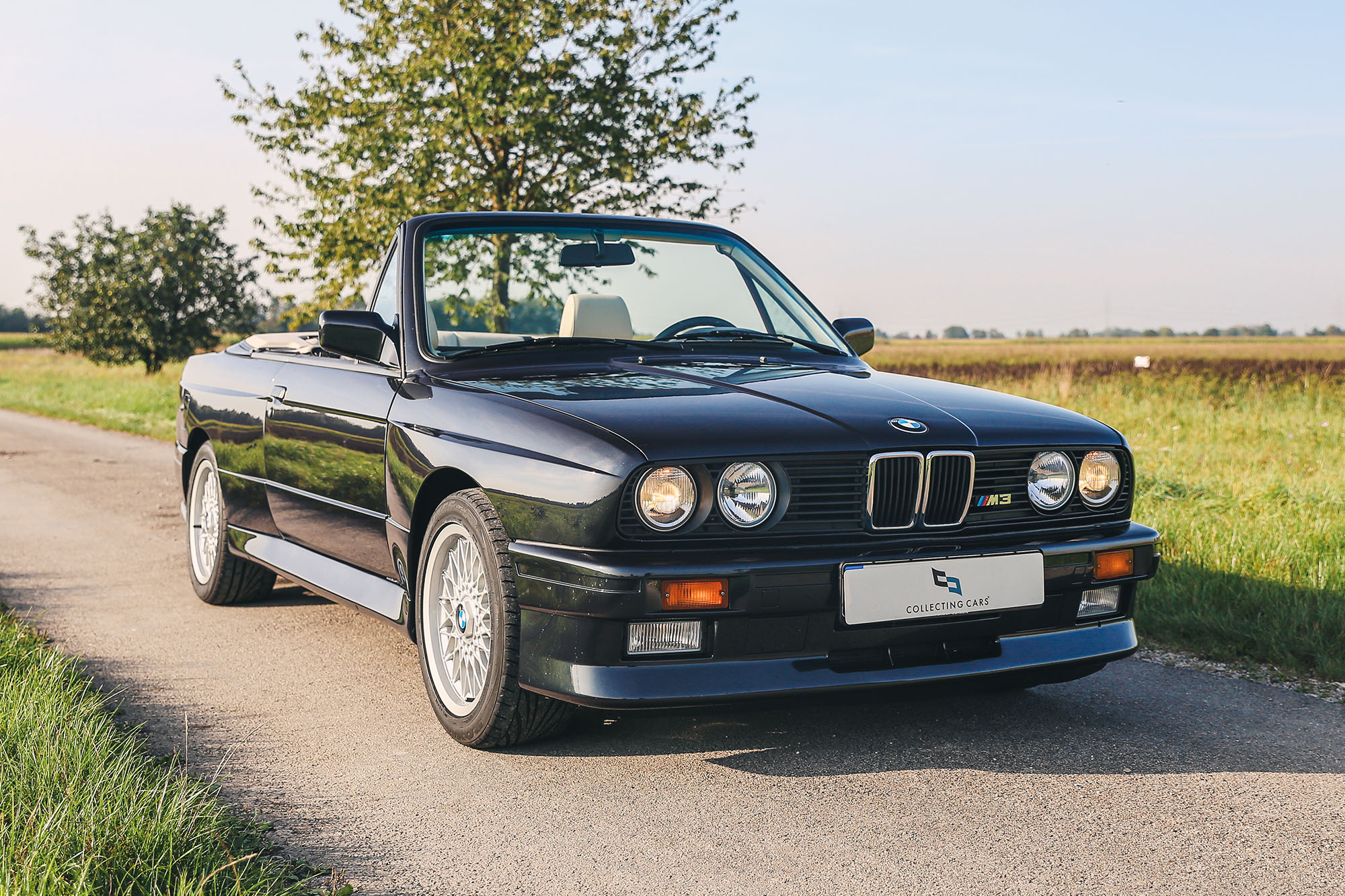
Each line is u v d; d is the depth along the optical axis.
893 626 2.93
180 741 3.33
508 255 4.07
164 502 8.75
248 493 4.82
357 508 3.89
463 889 2.39
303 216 15.65
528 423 3.07
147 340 45.81
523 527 2.99
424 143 14.53
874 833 2.67
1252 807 2.82
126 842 2.29
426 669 3.47
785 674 2.87
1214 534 5.75
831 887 2.38
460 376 3.57
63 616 4.95
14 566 6.16
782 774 3.07
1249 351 68.19
